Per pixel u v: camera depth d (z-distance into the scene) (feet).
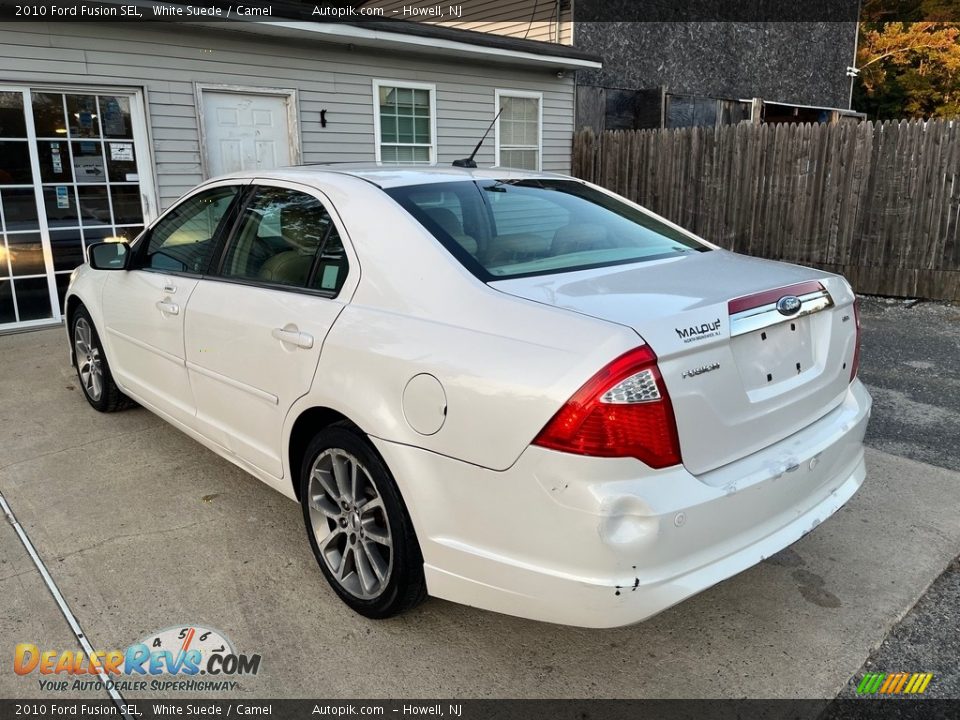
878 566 9.93
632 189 37.58
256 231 10.68
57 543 10.50
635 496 6.52
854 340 9.08
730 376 7.15
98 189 24.52
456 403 7.18
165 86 25.27
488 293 7.69
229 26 25.58
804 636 8.59
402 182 9.70
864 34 95.25
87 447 13.89
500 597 7.24
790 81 58.08
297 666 8.11
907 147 27.94
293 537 10.76
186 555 10.23
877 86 94.58
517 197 10.10
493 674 8.02
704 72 50.57
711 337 6.93
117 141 24.70
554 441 6.55
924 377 18.58
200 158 26.53
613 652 8.37
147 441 14.19
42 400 16.55
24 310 23.63
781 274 8.57
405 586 8.14
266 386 9.65
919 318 25.62
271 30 26.32
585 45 42.45
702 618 8.94
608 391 6.41
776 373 7.75
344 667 8.11
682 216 35.63
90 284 14.75
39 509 11.51
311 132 29.48
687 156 34.91
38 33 22.43
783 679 7.92
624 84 45.29
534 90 37.37
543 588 6.90
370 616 8.77
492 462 6.96
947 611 9.05
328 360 8.57
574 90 39.50
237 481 12.53
